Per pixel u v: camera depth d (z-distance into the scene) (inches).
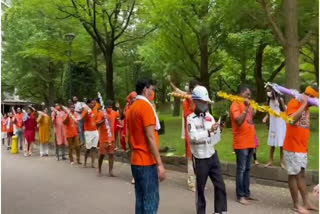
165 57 757.3
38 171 375.2
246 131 238.2
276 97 291.7
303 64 1043.9
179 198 254.1
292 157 213.8
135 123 166.9
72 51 727.7
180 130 642.2
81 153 503.8
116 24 686.5
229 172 306.5
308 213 213.6
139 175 166.9
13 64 1024.2
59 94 1183.6
